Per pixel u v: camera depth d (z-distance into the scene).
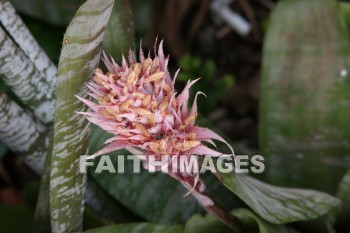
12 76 0.75
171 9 1.24
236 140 1.29
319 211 0.78
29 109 0.81
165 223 0.86
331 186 0.92
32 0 1.03
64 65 0.61
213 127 0.81
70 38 0.59
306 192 0.82
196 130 0.63
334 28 0.90
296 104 0.91
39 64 0.77
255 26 1.35
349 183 0.85
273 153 0.92
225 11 1.35
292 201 0.79
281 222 0.74
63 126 0.65
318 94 0.90
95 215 0.83
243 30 1.35
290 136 0.92
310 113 0.91
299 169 0.92
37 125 0.81
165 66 0.62
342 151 0.91
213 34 1.36
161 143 0.61
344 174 0.91
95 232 0.75
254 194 0.75
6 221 0.93
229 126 1.30
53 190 0.71
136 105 0.60
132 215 0.89
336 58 0.90
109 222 0.85
